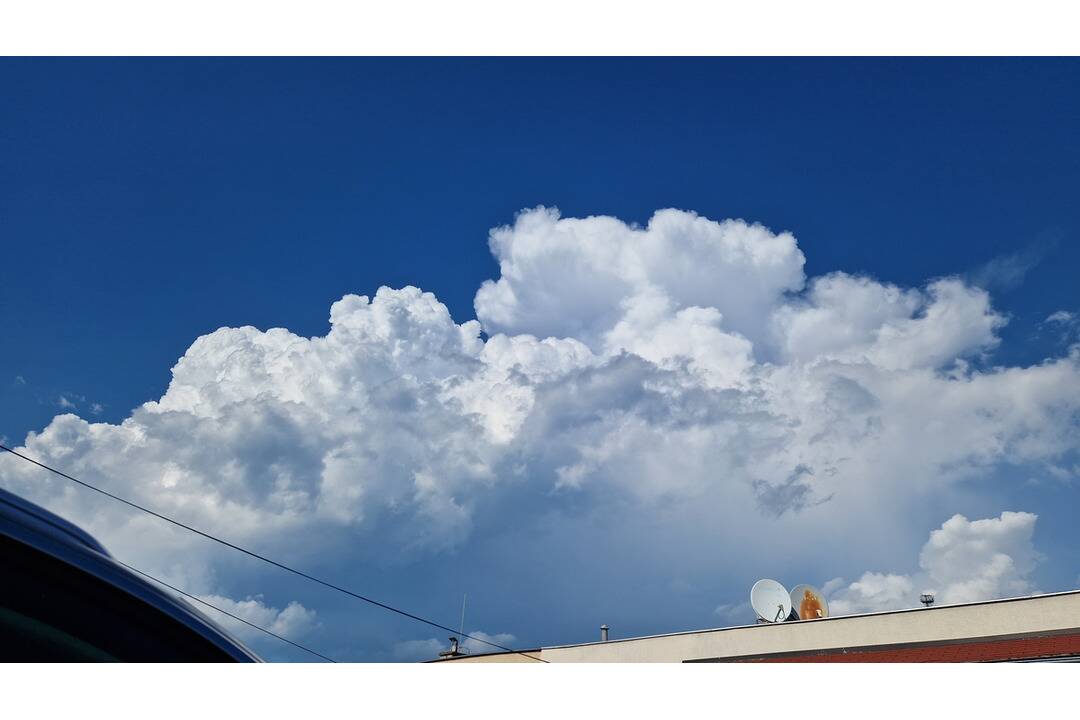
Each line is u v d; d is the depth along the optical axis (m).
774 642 27.38
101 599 1.34
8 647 1.24
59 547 1.33
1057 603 22.58
